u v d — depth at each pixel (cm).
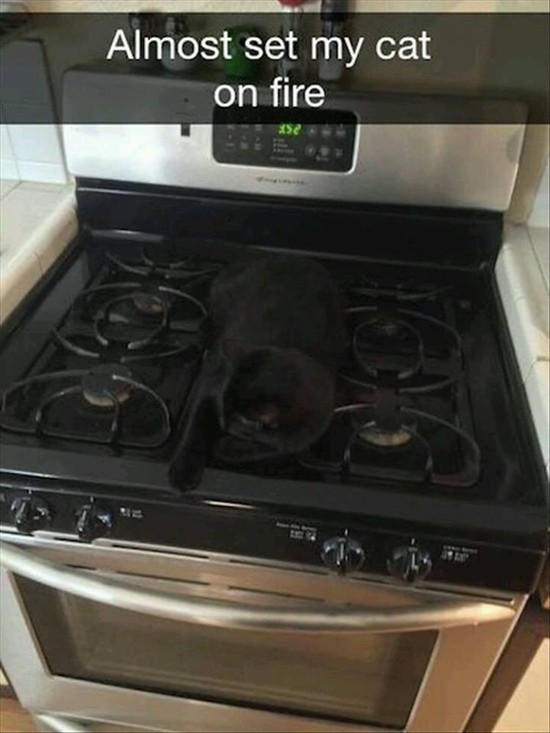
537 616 79
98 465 72
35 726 130
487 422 79
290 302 85
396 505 69
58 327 91
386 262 110
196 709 104
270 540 72
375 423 76
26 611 92
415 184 102
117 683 103
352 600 78
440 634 81
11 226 105
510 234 109
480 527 68
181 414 78
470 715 95
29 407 78
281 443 71
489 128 98
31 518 73
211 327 90
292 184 104
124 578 80
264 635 89
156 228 112
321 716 100
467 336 95
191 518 72
